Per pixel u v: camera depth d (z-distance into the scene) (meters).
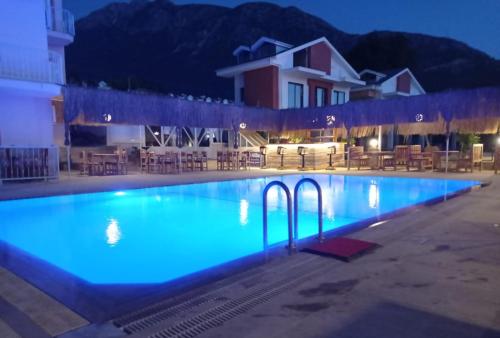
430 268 3.37
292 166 18.23
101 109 13.55
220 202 9.29
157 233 6.20
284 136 20.94
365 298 2.76
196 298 2.88
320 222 4.64
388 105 15.95
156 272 4.15
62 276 3.61
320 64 27.12
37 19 13.40
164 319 2.55
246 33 109.94
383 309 2.57
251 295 2.90
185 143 24.78
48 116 13.76
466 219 5.38
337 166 18.02
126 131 24.12
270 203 9.05
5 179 10.88
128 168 18.17
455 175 12.61
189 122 16.23
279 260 3.79
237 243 5.57
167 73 99.25
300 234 5.96
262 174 14.72
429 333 2.24
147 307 2.77
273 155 19.00
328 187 11.48
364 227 5.32
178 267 4.38
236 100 27.14
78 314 2.66
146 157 15.75
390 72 34.72
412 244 4.16
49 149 12.07
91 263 4.52
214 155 25.59
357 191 10.63
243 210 8.29
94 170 15.19
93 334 2.35
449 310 2.53
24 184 10.95
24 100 13.14
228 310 2.65
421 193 10.12
